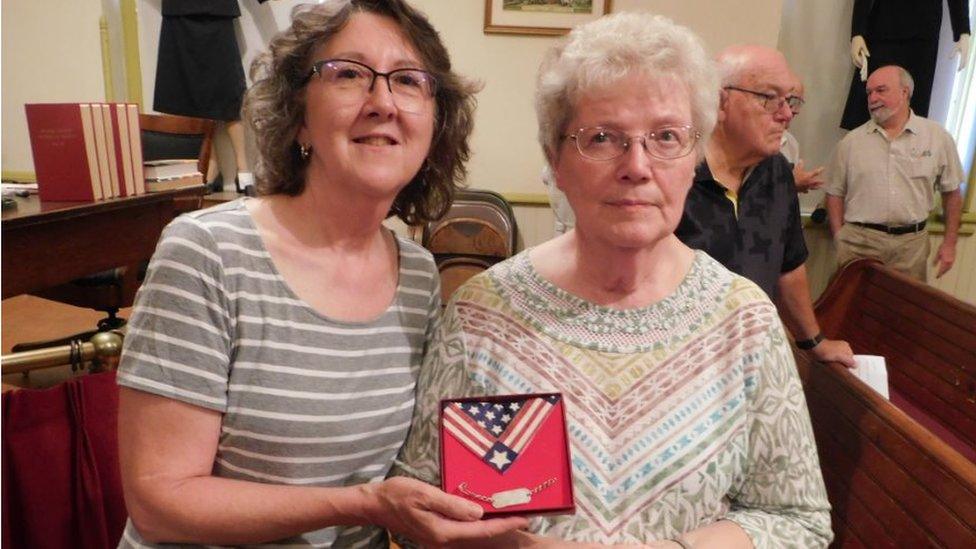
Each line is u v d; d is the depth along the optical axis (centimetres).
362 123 101
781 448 100
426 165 122
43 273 217
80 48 363
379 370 107
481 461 92
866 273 260
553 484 90
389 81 102
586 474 97
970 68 380
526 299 108
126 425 95
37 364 116
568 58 96
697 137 98
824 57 376
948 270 379
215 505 93
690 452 97
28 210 212
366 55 100
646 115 93
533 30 331
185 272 94
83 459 120
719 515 101
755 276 174
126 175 243
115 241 242
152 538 97
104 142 234
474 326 108
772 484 101
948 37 377
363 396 104
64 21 359
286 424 98
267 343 98
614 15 100
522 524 86
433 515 86
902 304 235
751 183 180
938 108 388
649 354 102
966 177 390
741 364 102
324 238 107
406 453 109
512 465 92
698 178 171
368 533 112
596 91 94
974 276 400
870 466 130
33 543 118
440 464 93
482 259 303
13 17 358
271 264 101
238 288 98
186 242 96
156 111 334
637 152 93
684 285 107
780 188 184
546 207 356
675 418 99
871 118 351
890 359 238
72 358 119
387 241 119
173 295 94
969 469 106
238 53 333
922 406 219
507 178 354
